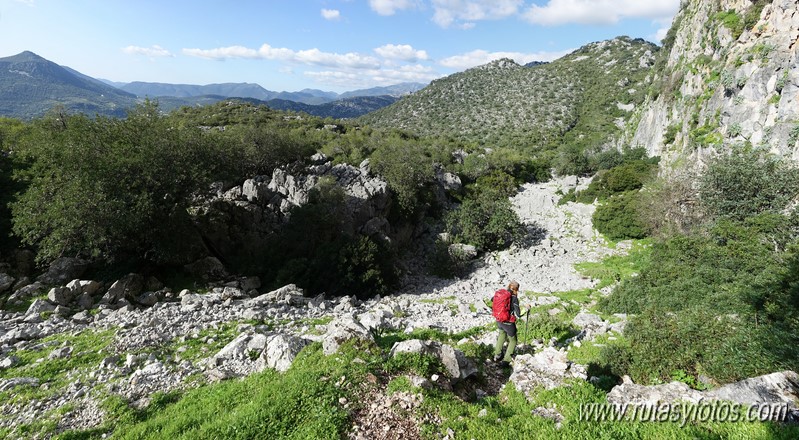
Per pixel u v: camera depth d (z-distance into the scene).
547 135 135.62
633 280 22.58
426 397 8.80
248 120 103.19
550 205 60.53
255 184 41.84
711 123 41.53
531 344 14.84
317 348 12.10
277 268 32.97
